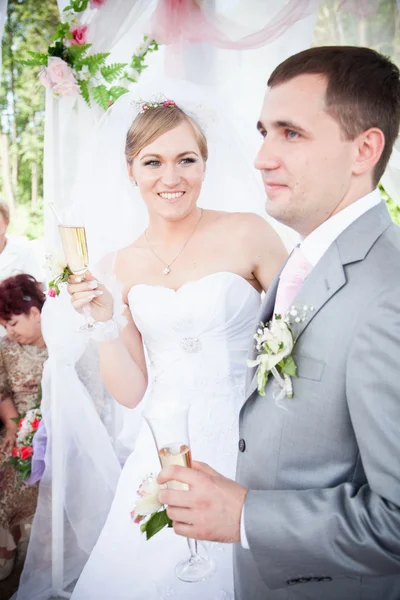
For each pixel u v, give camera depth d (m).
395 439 1.10
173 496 1.25
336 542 1.13
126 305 2.47
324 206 1.34
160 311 2.31
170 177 2.31
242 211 2.51
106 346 2.37
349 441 1.25
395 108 1.30
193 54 2.55
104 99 2.65
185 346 2.29
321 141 1.30
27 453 3.15
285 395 1.32
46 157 2.78
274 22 2.40
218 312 2.30
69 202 2.79
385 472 1.10
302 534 1.16
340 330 1.22
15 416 3.39
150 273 2.44
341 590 1.30
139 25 2.63
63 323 2.77
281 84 1.35
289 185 1.34
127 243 2.49
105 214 2.47
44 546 3.00
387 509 1.10
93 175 2.47
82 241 1.97
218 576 2.01
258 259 2.43
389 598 1.30
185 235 2.44
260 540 1.19
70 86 2.64
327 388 1.24
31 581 2.95
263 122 1.38
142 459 2.28
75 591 2.15
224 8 2.49
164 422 1.35
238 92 2.54
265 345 1.31
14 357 3.45
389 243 1.27
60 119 2.77
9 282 3.46
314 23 2.46
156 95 2.37
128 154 2.39
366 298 1.20
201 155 2.39
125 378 2.39
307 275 1.39
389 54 2.44
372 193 1.35
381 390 1.11
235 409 2.28
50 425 2.99
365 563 1.12
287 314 1.32
